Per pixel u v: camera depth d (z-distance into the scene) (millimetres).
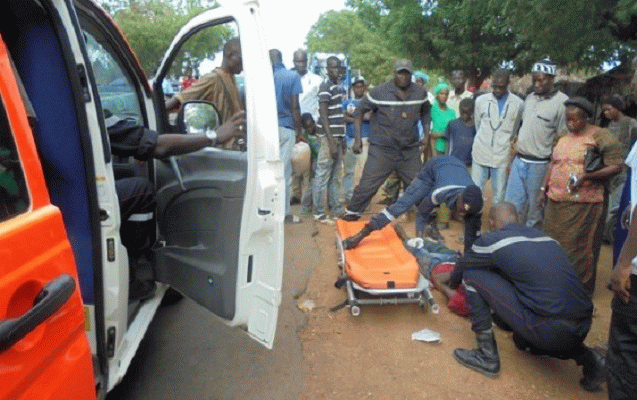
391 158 5242
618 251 2795
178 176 2705
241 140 2449
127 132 2223
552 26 5031
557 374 3025
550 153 4441
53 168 1847
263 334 2363
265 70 2219
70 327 1338
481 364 2994
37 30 1723
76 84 1763
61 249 1330
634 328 1979
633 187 1995
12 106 1256
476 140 5266
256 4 2209
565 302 2750
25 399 1149
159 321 3510
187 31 2748
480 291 3059
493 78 5055
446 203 4129
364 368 3021
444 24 14227
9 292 1110
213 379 2867
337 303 3871
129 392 2725
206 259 2580
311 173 6176
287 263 4582
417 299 3670
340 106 6023
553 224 3795
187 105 3027
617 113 4852
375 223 4156
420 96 5180
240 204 2344
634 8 4125
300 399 2711
